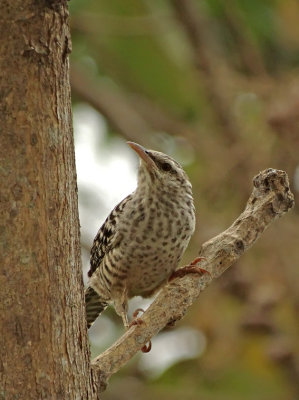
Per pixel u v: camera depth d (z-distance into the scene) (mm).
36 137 5492
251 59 14664
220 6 15297
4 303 5457
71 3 13789
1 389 5445
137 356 14742
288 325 13586
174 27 15008
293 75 13477
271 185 7176
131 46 15688
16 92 5453
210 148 13734
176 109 16359
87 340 5867
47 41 5480
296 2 15250
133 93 16453
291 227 13188
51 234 5547
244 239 7086
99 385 6168
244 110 14500
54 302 5562
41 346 5516
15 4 5402
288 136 12312
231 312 13680
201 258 7074
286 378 13820
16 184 5457
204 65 14703
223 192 12883
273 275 13242
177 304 6793
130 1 15266
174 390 13914
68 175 5656
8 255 5453
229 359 13805
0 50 5430
